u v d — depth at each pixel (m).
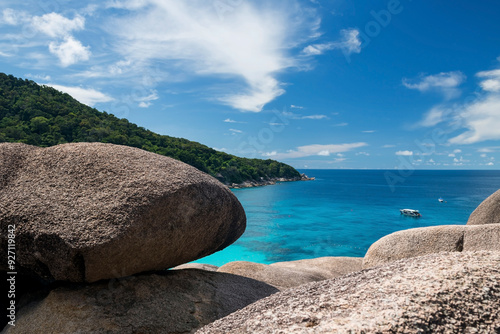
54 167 3.68
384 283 2.05
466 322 1.60
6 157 3.72
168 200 3.51
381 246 5.41
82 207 3.30
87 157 3.79
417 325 1.57
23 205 3.25
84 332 3.13
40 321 3.24
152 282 3.85
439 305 1.68
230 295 4.32
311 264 7.45
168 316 3.54
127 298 3.54
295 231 30.77
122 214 3.27
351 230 31.33
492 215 5.79
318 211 43.41
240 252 23.81
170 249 3.70
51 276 3.35
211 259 22.22
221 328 2.09
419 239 5.07
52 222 3.16
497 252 2.26
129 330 3.26
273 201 54.25
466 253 2.31
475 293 1.76
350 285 2.22
